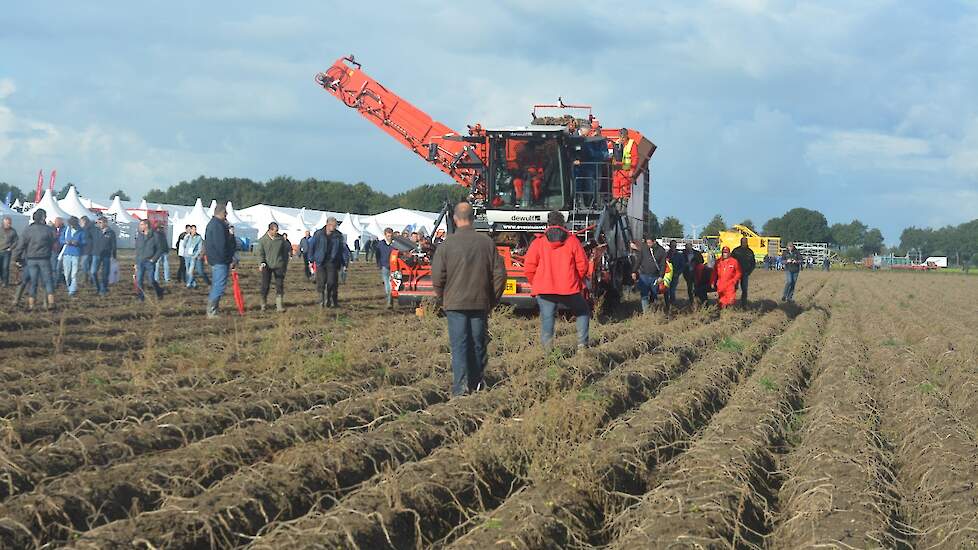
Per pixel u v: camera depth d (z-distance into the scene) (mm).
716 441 8227
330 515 5992
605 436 8344
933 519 6570
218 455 7199
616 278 20953
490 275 10031
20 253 17812
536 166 18906
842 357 14266
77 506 6090
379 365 11969
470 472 7070
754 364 14195
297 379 10508
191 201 160750
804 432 9258
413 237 20891
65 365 11531
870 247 194250
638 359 13125
